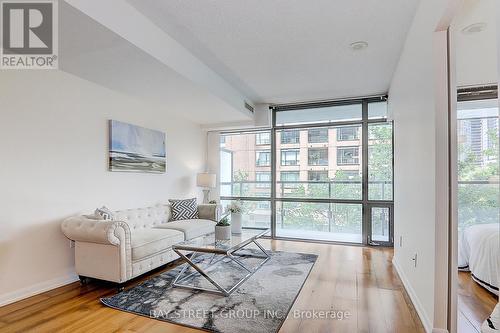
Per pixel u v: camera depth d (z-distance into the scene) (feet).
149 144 14.73
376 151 16.43
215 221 15.79
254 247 15.47
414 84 8.41
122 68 9.64
